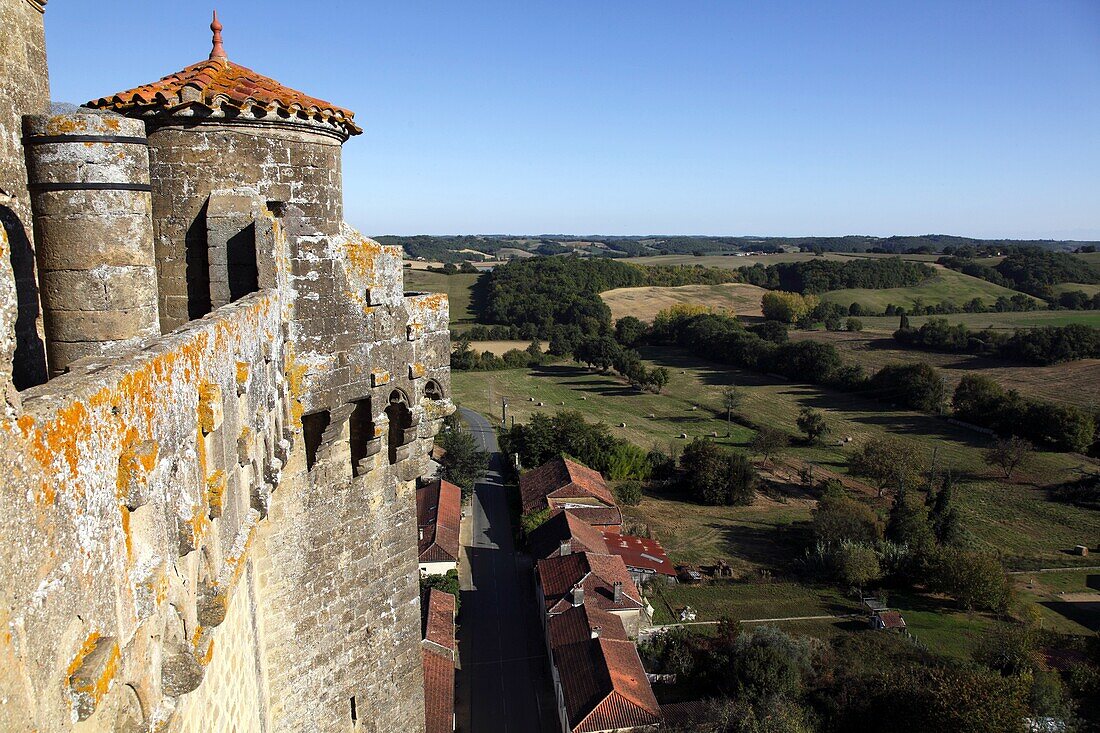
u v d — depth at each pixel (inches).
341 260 400.2
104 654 146.2
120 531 159.6
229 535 249.8
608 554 2075.5
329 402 399.5
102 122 281.1
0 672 116.7
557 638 1646.2
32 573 126.5
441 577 2015.3
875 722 1434.5
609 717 1376.7
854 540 2301.9
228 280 361.7
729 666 1593.3
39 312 314.3
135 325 292.0
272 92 367.9
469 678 1670.8
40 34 336.2
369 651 474.6
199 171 361.1
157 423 181.6
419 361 468.1
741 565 2263.8
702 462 2876.5
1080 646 1766.7
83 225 281.1
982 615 1971.0
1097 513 2630.4
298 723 437.4
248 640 343.0
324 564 439.2
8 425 121.0
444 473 2792.8
